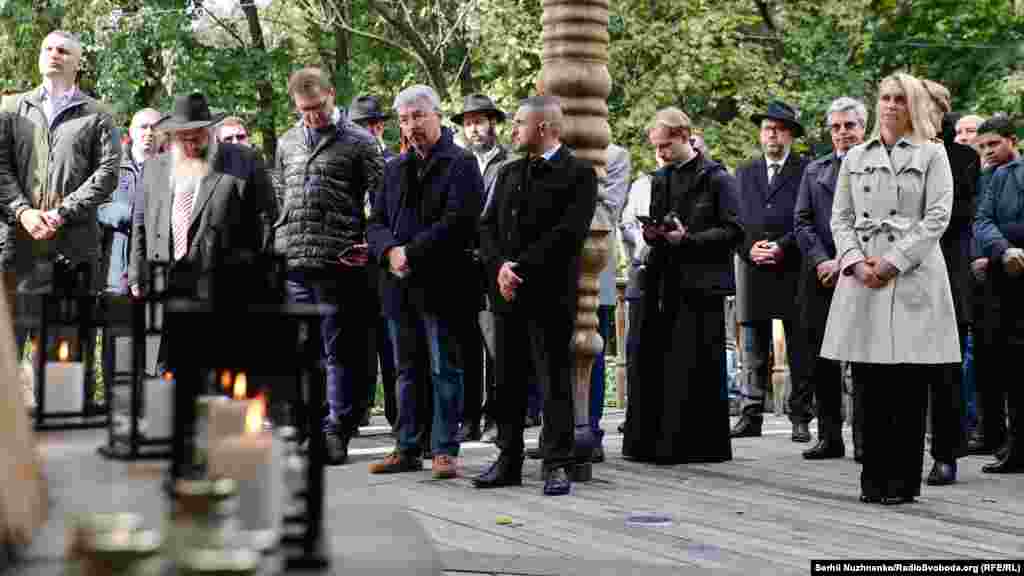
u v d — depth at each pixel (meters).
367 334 7.18
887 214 5.80
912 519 5.53
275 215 6.80
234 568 1.10
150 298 2.05
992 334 7.28
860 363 5.95
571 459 6.10
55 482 1.69
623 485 6.44
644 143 19.53
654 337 7.44
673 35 19.59
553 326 5.99
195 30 20.70
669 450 7.33
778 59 22.14
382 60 22.33
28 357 6.83
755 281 8.70
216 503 1.30
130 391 2.04
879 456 5.99
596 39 6.78
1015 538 5.07
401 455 6.79
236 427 1.52
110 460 1.92
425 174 6.43
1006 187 7.55
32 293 2.49
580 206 5.92
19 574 1.16
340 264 7.00
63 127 7.25
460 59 21.48
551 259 5.90
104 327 2.55
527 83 18.92
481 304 6.71
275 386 2.06
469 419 8.27
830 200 7.59
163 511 1.46
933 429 6.77
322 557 1.29
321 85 7.07
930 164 5.79
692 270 7.36
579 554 4.61
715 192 7.41
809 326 7.70
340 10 21.33
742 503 5.91
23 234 7.15
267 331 1.50
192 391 1.49
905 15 22.33
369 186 7.17
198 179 6.50
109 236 8.38
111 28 18.61
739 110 20.59
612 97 20.19
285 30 21.88
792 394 8.65
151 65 20.11
